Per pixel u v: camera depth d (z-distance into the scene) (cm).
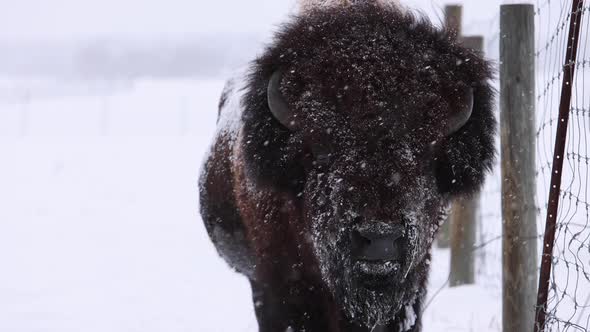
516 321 828
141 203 2644
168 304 1320
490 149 679
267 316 765
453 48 666
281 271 734
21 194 2923
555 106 1395
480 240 1294
